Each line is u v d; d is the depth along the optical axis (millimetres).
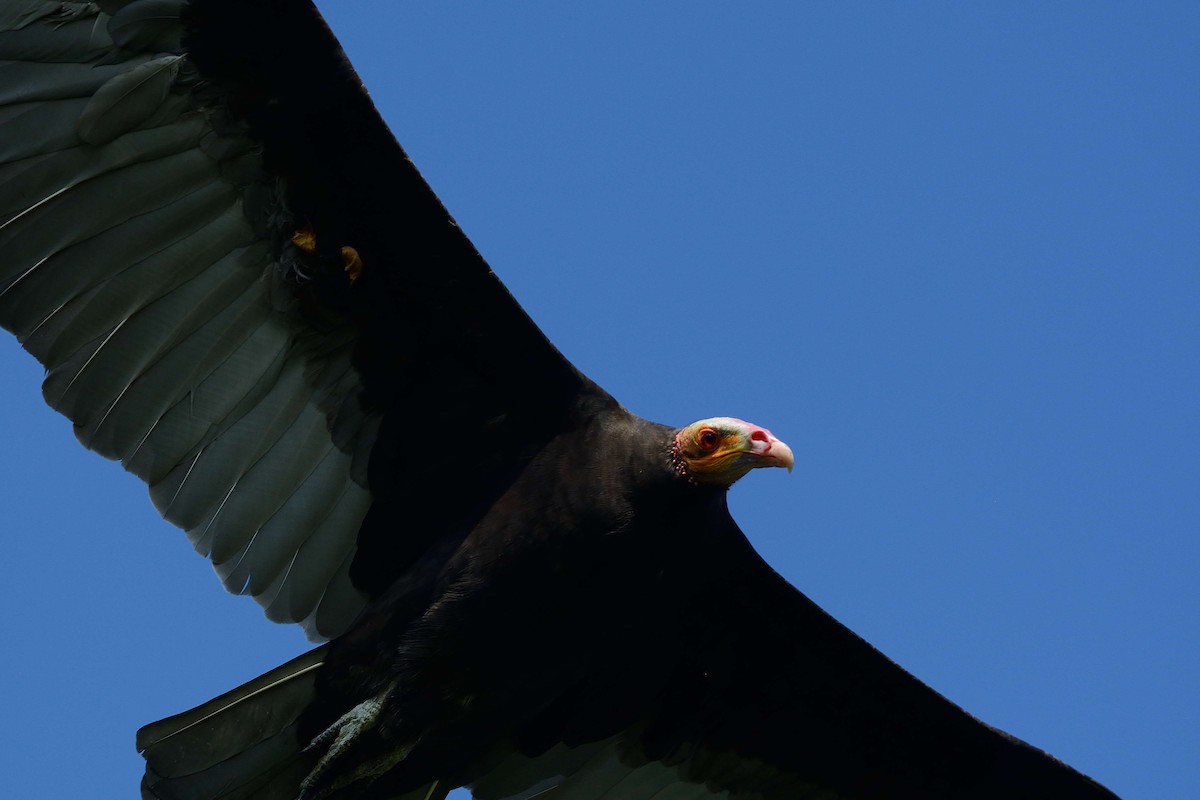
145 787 11695
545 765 13227
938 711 13547
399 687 11953
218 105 11828
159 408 12258
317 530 12586
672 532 12172
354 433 12555
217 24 11617
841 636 13266
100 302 12062
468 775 12930
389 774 12242
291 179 12055
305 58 11695
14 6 11477
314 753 11938
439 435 12461
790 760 13820
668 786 13664
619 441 12148
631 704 13141
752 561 12836
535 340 12328
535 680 12211
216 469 12398
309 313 12352
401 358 12461
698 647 13156
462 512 12406
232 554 12461
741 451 11984
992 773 13742
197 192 12039
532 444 12320
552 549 11953
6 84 11664
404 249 12203
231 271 12227
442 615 11898
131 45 11664
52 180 11852
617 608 12273
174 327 12211
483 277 12242
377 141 11898
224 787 11836
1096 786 13539
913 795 13945
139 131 11844
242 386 12383
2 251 11828
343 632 12344
